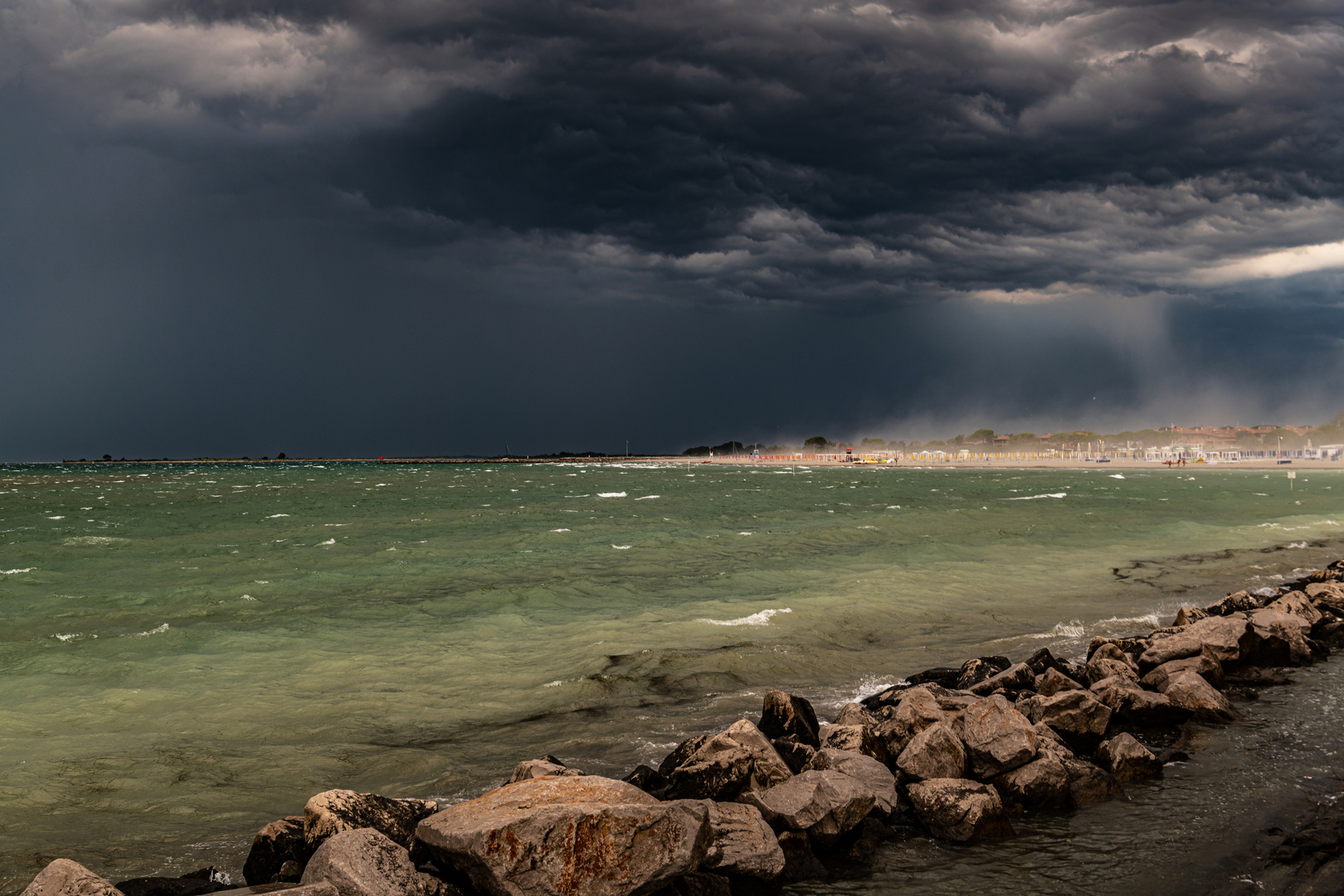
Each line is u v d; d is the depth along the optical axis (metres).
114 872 8.26
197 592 24.97
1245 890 7.20
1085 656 16.02
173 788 10.55
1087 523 42.00
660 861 6.74
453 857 6.46
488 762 11.16
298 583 26.47
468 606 22.22
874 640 17.78
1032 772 9.28
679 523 45.34
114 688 15.07
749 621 19.20
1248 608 18.36
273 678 15.66
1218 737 11.31
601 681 14.82
